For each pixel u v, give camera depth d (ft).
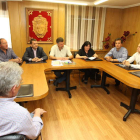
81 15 13.12
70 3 12.42
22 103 5.09
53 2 12.12
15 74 2.61
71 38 13.44
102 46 14.51
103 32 14.12
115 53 10.48
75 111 7.39
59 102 8.30
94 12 13.35
